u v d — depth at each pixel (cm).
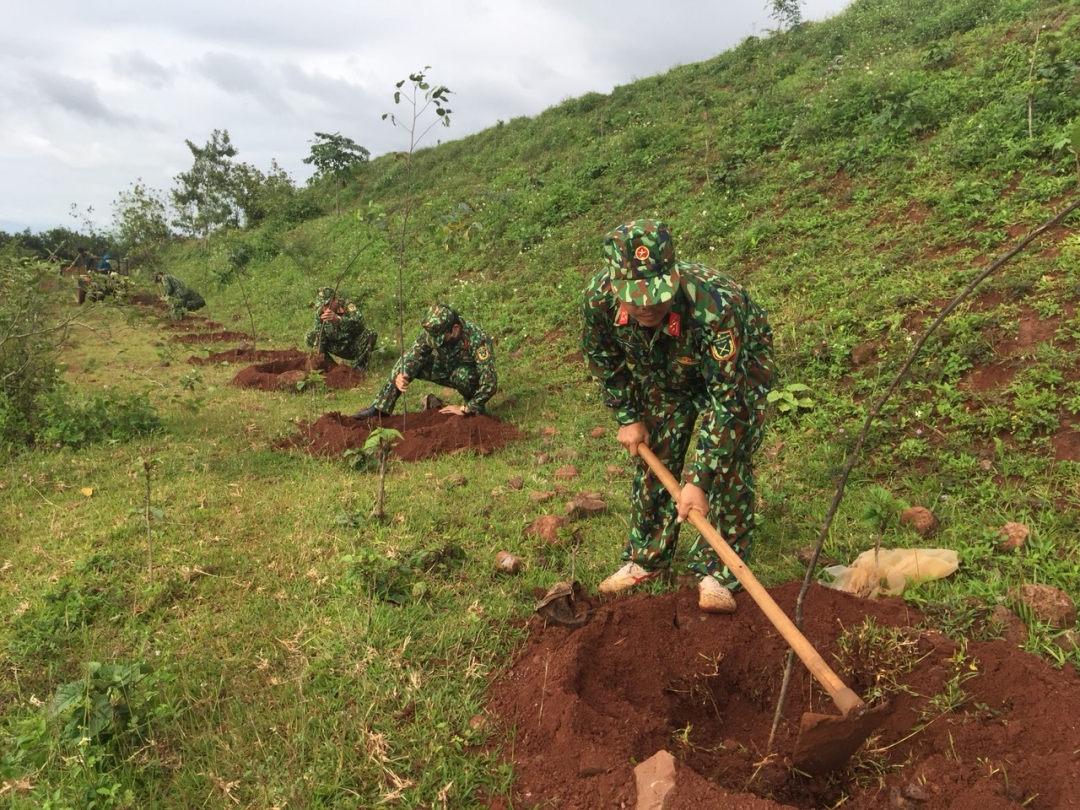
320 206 2425
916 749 234
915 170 791
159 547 396
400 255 657
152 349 1106
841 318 599
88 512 446
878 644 271
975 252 606
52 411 605
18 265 649
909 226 698
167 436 609
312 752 238
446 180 1909
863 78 1069
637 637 293
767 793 229
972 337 500
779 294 705
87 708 238
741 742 260
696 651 288
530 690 266
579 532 396
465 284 1181
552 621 305
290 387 827
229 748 242
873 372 531
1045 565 320
